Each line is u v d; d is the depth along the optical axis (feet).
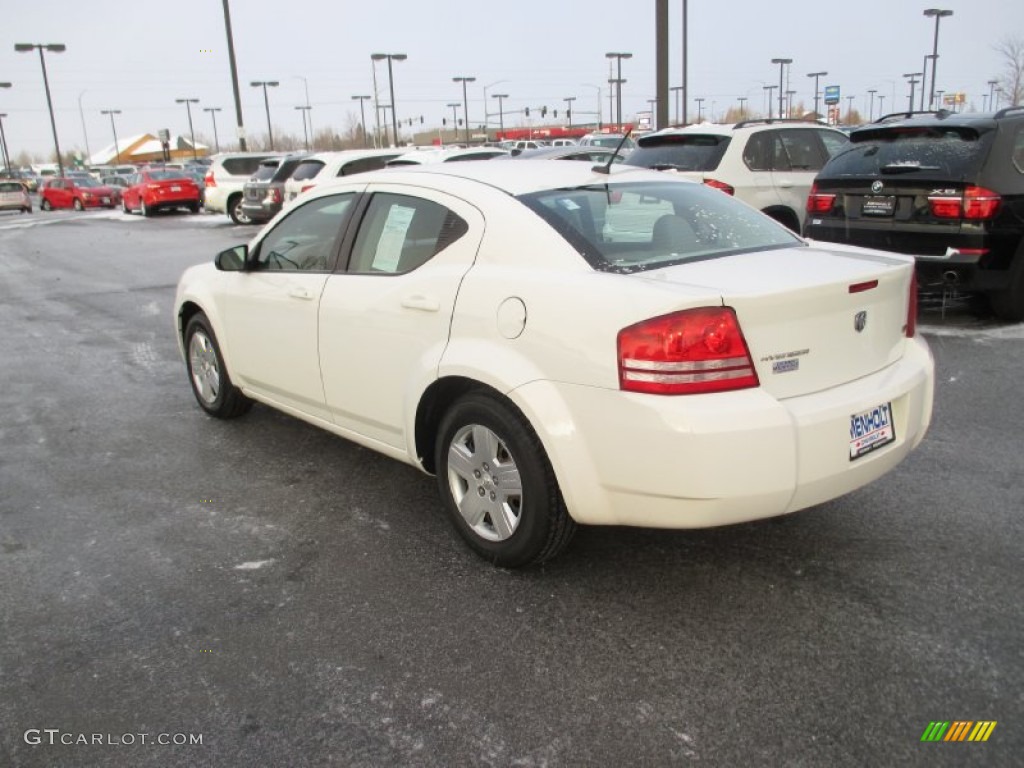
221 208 73.97
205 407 18.20
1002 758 7.69
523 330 10.21
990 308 24.23
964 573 10.85
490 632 9.89
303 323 13.98
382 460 15.56
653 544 11.90
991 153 21.81
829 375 9.96
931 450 14.97
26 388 21.38
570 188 11.83
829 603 10.26
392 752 8.00
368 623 10.16
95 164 341.62
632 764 7.76
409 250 12.28
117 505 13.85
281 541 12.41
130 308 33.35
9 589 11.18
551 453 9.93
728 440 8.96
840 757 7.75
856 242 24.04
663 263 10.47
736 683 8.83
